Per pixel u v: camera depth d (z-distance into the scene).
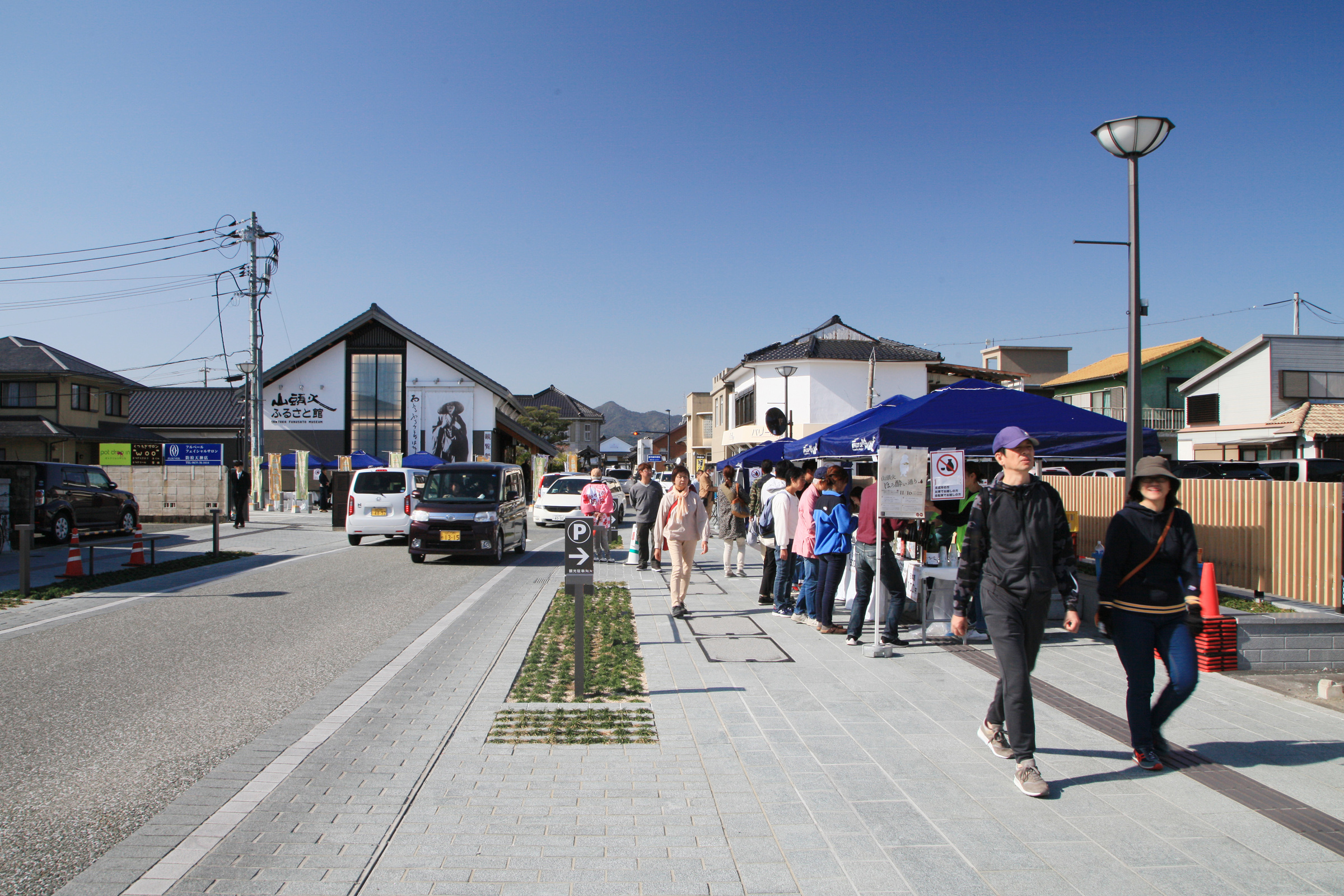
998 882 3.38
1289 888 3.34
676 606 9.58
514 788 4.34
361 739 5.12
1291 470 22.19
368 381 40.00
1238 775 4.56
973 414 9.15
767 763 4.73
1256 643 6.90
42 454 37.19
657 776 4.52
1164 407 42.28
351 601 10.62
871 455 9.34
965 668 7.05
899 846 3.69
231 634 8.38
